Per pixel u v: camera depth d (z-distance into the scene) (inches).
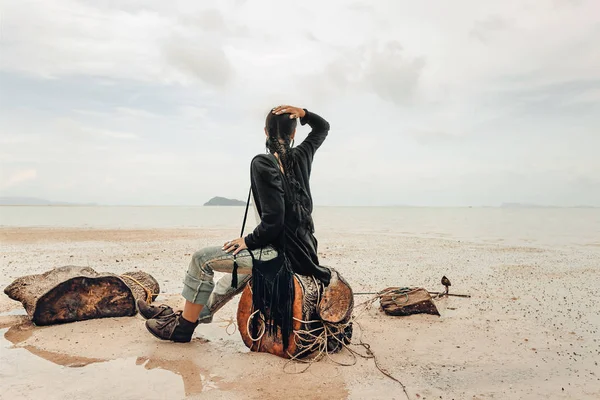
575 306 216.7
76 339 155.7
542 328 177.6
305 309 138.9
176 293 241.0
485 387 120.5
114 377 123.9
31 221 1435.8
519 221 1633.9
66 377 123.6
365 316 197.2
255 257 138.9
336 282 143.9
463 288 264.2
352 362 138.6
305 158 149.0
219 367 132.5
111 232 800.3
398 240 637.3
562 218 2113.7
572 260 404.2
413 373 129.9
